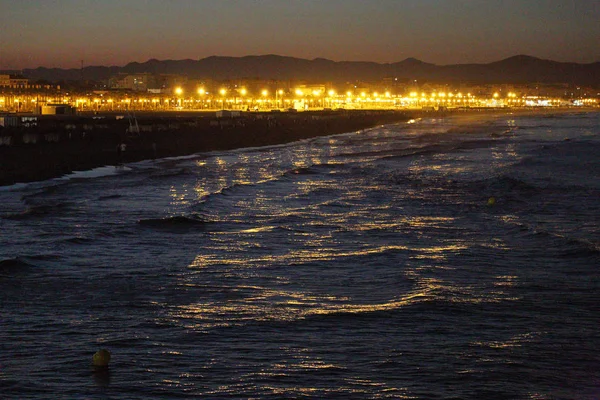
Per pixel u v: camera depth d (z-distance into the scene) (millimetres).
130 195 46625
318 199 44562
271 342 17266
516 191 47750
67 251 28359
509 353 16328
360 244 30078
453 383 14641
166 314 19719
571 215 38062
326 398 13977
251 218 36969
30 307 20422
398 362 15828
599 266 25375
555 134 131750
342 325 18547
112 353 16500
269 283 23406
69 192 47969
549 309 19922
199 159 77438
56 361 15969
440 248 29031
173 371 15391
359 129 161375
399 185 52344
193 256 27750
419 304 20344
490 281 23281
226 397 14031
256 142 107500
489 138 120000
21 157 62906
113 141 83500
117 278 24047
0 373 15211
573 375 15047
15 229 33500
